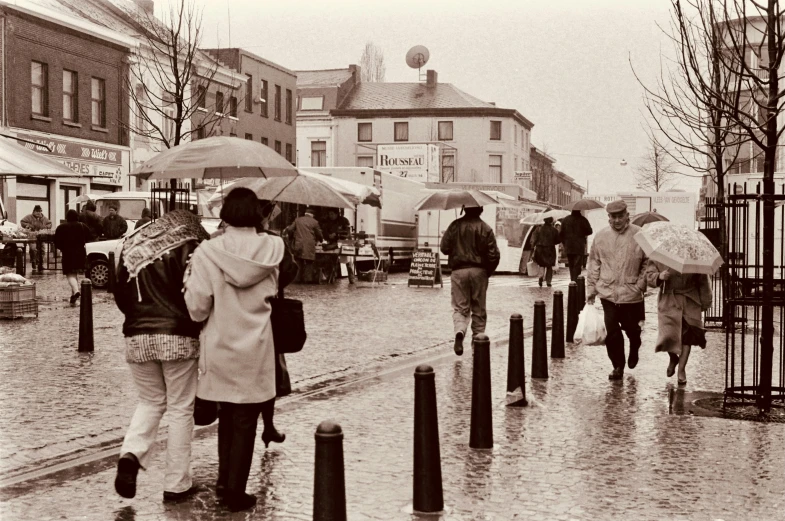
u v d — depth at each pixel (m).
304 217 26.59
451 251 12.52
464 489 6.17
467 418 8.41
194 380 6.03
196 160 6.78
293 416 8.45
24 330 14.36
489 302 21.52
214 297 5.73
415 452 5.73
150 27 42.41
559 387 10.10
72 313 16.92
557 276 34.56
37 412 8.48
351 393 9.62
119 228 24.98
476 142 74.44
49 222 28.44
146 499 5.94
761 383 8.87
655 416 8.60
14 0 34.00
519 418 8.43
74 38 36.88
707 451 7.28
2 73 33.12
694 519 5.58
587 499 5.96
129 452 5.73
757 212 8.98
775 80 8.93
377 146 59.41
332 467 4.48
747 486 6.30
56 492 6.07
